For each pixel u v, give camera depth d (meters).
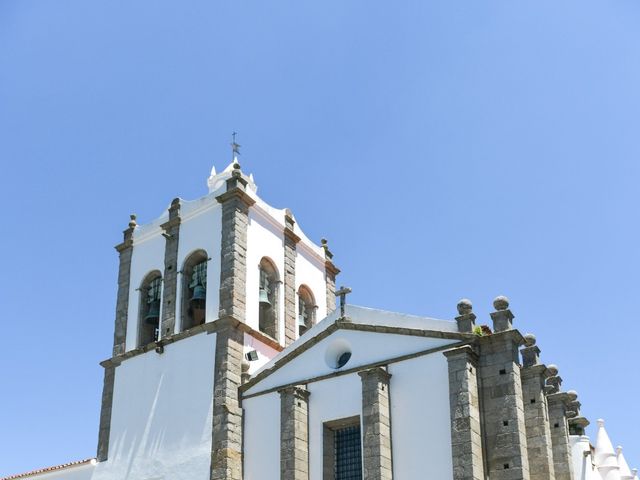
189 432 35.34
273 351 38.31
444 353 29.47
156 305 40.62
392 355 31.09
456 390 28.75
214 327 36.59
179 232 40.91
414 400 29.77
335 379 32.16
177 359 37.62
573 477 31.41
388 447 29.41
